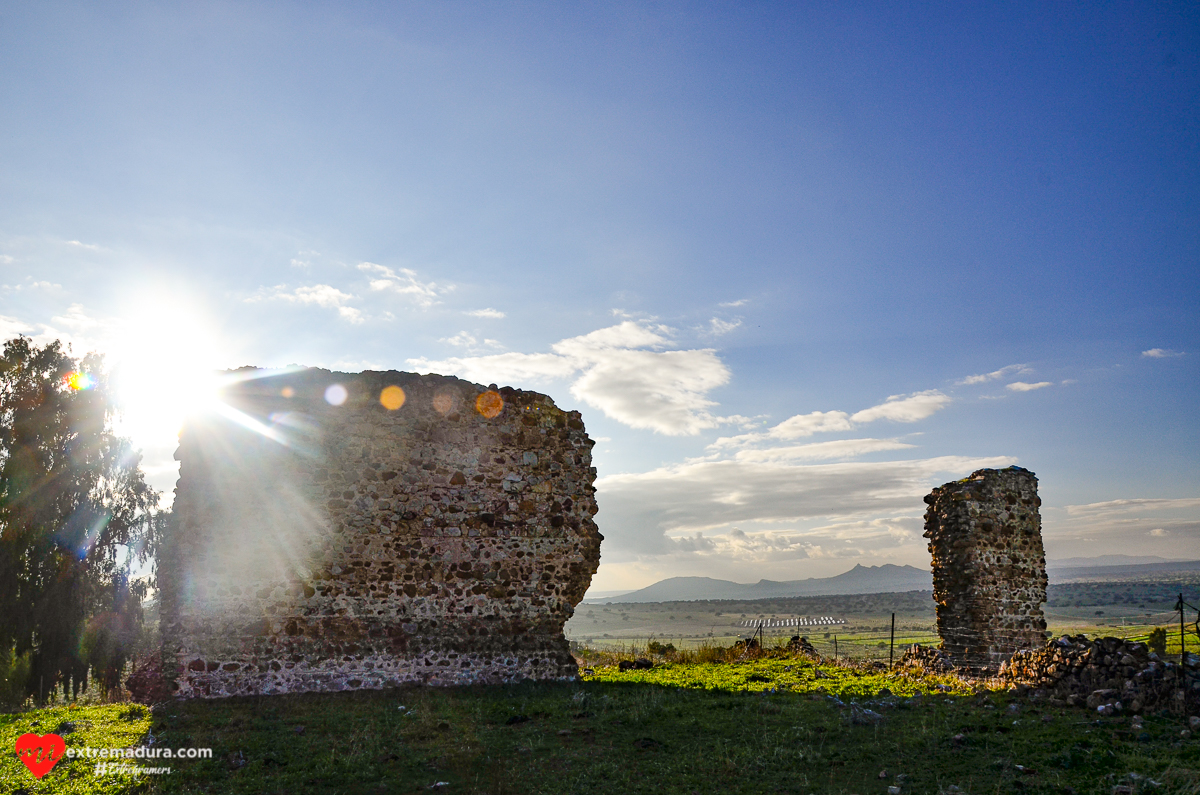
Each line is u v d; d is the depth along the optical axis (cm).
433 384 1566
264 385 1458
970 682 1532
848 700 1326
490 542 1545
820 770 898
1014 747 937
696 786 850
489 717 1161
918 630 6275
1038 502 1980
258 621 1371
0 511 2811
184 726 1095
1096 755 884
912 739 991
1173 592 10994
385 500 1483
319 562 1423
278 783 849
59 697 3123
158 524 3192
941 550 1942
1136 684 1114
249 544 1395
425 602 1471
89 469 3059
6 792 808
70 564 2953
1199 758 854
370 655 1412
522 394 1641
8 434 2941
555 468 1634
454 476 1541
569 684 1476
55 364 3094
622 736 1056
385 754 959
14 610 2817
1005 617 1847
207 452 1410
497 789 842
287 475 1437
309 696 1320
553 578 1584
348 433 1486
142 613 3170
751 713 1186
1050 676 1274
